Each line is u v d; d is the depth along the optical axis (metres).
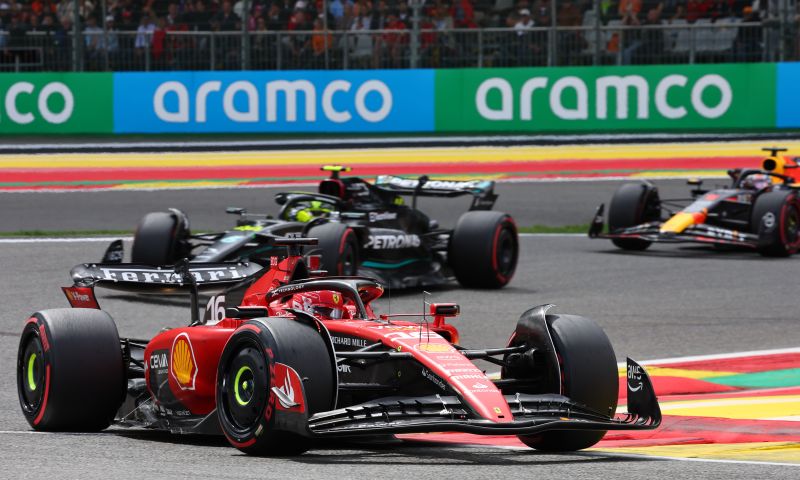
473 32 101.75
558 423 21.05
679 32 98.31
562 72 96.38
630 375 23.33
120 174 92.25
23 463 21.41
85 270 30.44
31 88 98.44
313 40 102.94
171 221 49.81
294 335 21.61
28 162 95.12
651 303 49.06
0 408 30.78
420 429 20.31
